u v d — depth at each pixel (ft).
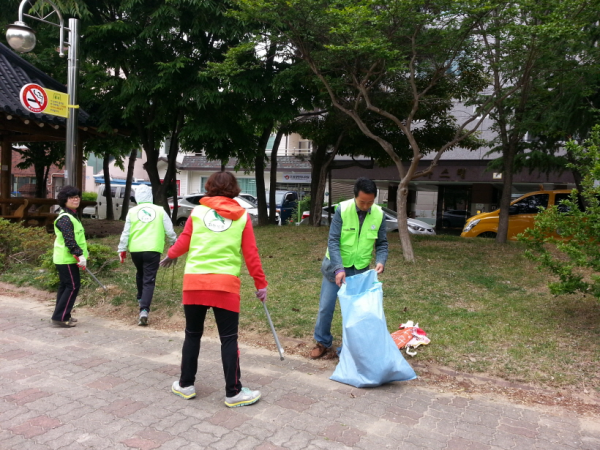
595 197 16.88
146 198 19.47
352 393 12.69
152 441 10.10
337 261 13.91
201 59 37.11
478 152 65.05
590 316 17.70
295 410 11.66
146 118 42.37
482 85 34.37
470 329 16.71
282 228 40.86
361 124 28.86
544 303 19.51
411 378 13.28
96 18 37.68
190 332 11.91
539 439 10.49
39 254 28.37
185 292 11.45
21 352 15.38
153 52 35.12
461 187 74.18
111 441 10.08
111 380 13.26
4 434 10.27
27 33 25.25
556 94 31.83
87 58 38.11
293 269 26.00
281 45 32.73
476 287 22.04
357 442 10.23
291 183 97.66
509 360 14.40
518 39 24.57
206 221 11.55
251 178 102.27
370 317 12.95
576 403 12.20
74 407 11.59
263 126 39.32
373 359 12.87
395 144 41.81
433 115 40.37
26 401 11.86
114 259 24.66
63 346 16.08
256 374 13.91
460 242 34.35
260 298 12.35
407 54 28.45
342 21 25.17
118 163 64.85
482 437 10.53
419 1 23.99
